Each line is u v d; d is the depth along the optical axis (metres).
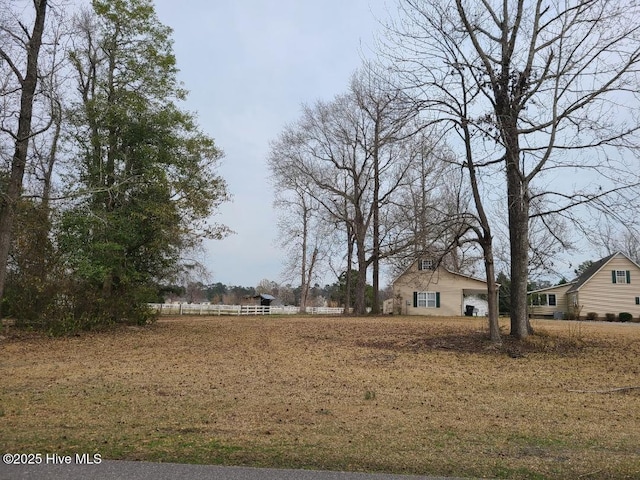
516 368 13.38
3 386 9.84
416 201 33.47
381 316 36.38
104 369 12.10
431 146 17.22
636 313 41.75
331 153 39.25
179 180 22.06
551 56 15.10
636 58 14.80
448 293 42.50
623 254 42.66
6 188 17.56
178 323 26.27
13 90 16.64
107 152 21.36
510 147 15.81
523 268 17.06
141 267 23.16
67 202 19.34
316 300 86.75
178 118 21.81
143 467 5.12
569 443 6.41
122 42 22.00
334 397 9.34
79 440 6.09
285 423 7.25
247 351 15.83
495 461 5.56
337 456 5.62
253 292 101.00
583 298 42.56
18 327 19.23
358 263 39.09
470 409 8.58
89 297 19.98
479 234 16.81
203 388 9.92
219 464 5.27
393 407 8.59
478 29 15.93
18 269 19.00
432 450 5.95
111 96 21.75
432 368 13.24
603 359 14.51
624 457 5.79
